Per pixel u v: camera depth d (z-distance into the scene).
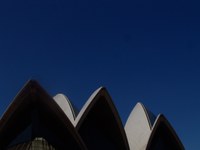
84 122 28.81
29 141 23.77
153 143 35.47
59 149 25.58
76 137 25.95
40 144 23.69
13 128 25.56
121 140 30.86
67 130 25.77
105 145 30.55
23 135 24.58
